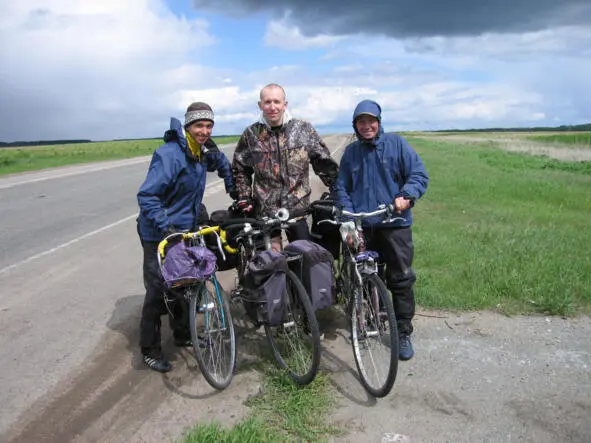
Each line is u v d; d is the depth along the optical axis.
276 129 4.18
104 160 27.91
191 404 3.36
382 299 3.38
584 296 4.97
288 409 3.20
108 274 6.18
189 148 3.69
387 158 3.85
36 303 5.21
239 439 2.84
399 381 3.58
